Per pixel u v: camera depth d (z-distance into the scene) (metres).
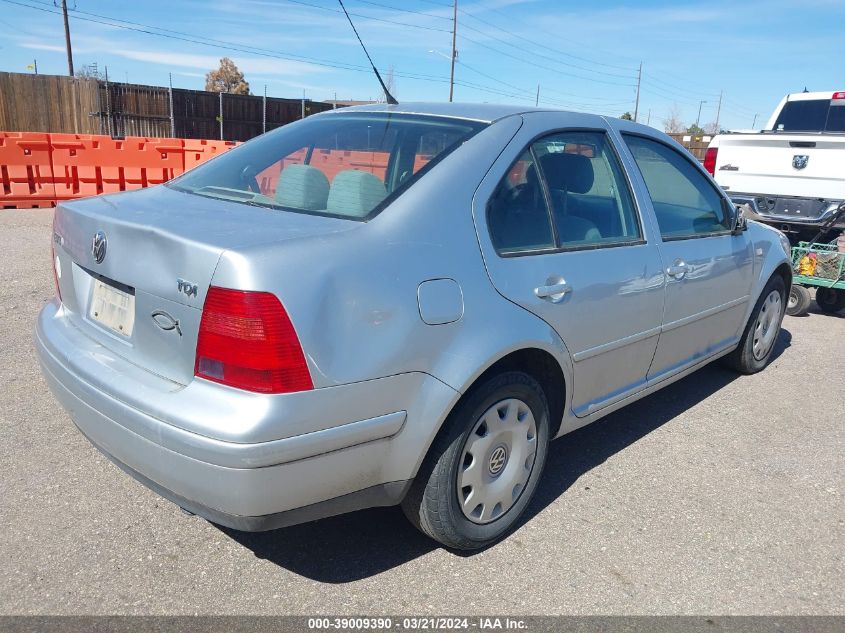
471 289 2.59
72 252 2.79
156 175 12.30
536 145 3.08
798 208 8.34
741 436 4.14
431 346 2.45
